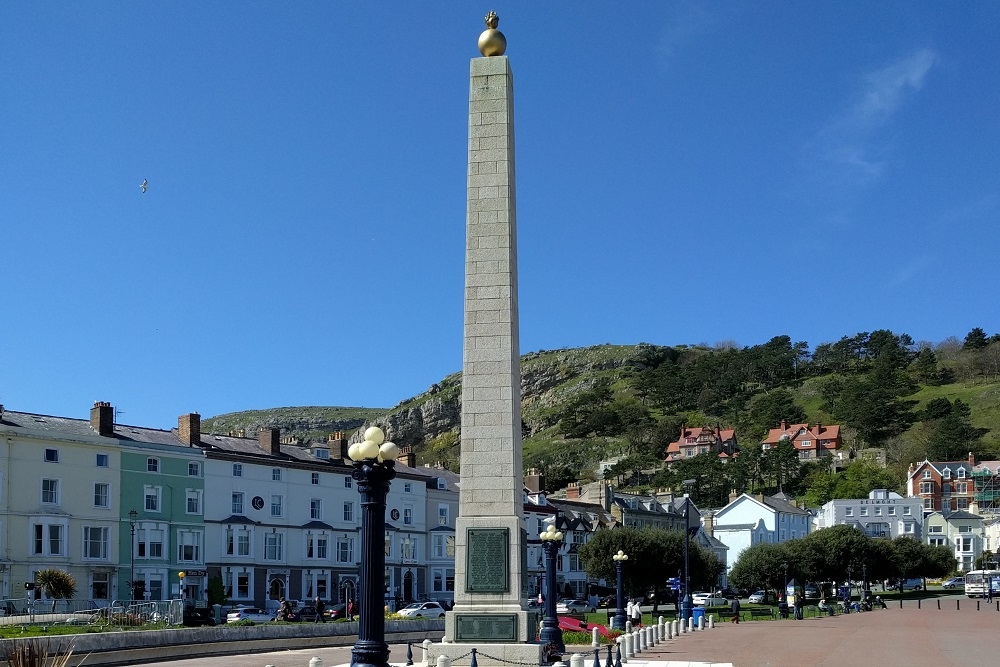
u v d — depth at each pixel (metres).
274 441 93.62
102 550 78.38
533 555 113.88
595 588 121.69
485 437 36.62
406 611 73.75
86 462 78.38
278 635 49.19
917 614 93.44
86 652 38.03
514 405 36.81
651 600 114.44
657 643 51.47
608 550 99.94
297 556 92.12
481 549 36.00
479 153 38.00
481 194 37.72
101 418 81.12
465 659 35.00
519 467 37.31
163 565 81.81
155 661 41.12
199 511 85.12
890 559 131.00
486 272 37.34
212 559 85.31
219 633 45.47
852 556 122.06
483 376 36.91
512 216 37.94
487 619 35.41
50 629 42.81
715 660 41.75
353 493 98.69
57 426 78.75
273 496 91.00
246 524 87.88
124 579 79.00
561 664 29.91
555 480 197.25
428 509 105.38
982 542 195.50
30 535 74.12
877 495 199.12
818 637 58.22
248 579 87.69
